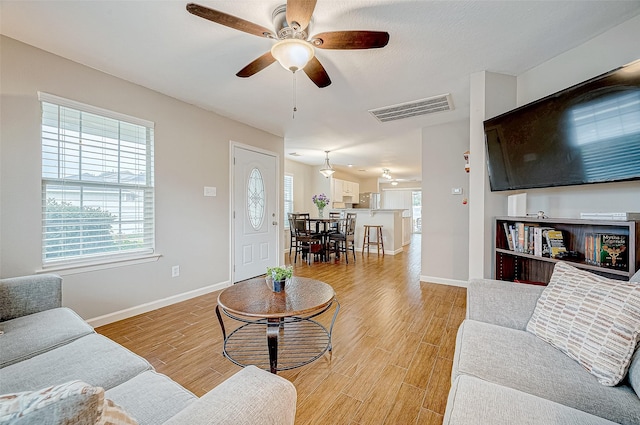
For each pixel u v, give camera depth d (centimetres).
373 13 170
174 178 303
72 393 44
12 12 170
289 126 408
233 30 188
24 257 205
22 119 203
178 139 307
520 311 144
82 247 237
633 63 141
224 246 364
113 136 255
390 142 503
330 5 162
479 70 242
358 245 705
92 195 243
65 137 226
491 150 231
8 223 198
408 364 189
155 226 286
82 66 233
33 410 41
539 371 104
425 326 251
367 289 365
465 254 374
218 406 65
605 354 99
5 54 195
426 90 281
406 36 193
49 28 186
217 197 354
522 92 247
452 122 382
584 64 201
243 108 335
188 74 250
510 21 178
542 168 193
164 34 193
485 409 80
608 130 154
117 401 94
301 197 748
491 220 244
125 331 236
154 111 284
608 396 91
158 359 194
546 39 197
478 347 120
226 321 257
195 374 177
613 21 179
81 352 124
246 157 399
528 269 228
